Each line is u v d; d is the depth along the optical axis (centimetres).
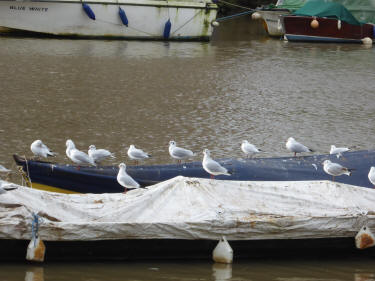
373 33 4362
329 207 1223
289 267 1171
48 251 1137
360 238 1195
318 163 1477
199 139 1928
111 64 3100
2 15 3775
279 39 4447
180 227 1138
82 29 3891
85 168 1396
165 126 2055
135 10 3944
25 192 1166
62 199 1196
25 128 1966
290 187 1256
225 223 1152
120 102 2355
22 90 2467
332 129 2105
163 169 1416
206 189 1213
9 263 1131
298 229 1177
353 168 1478
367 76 3075
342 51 3931
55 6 3797
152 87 2630
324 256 1226
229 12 5722
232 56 3541
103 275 1101
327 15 4306
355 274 1152
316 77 3006
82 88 2556
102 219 1152
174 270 1134
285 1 4638
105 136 1923
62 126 2011
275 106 2397
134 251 1160
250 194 1228
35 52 3312
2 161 1642
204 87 2672
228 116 2219
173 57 3403
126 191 1306
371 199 1259
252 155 1756
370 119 2255
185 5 4034
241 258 1200
